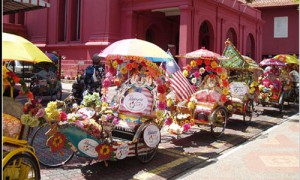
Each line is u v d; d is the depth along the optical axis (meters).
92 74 10.51
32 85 13.70
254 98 10.78
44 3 8.31
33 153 4.36
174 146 7.62
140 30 21.20
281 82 13.06
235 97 10.37
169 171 5.86
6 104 4.30
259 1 32.41
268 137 8.85
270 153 7.22
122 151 5.71
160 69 6.37
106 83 6.84
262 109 14.01
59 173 5.56
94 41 20.94
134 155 5.99
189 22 18.55
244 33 25.78
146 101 6.35
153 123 6.25
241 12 24.45
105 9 20.42
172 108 7.81
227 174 5.84
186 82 8.17
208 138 8.45
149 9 19.89
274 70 13.10
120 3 20.78
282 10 31.75
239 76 11.58
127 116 6.40
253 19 27.09
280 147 7.76
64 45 22.58
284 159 6.77
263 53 32.69
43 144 6.33
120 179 5.39
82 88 10.81
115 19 20.59
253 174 5.85
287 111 13.75
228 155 7.06
